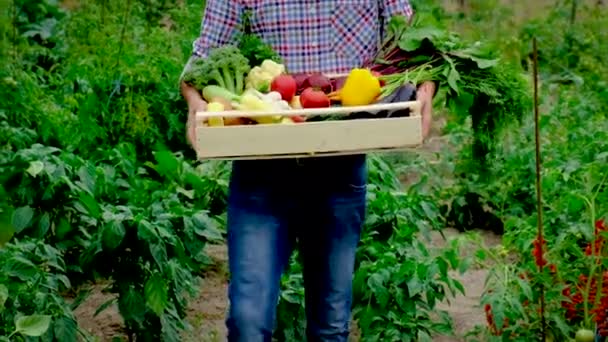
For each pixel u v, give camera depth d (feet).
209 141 11.64
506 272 15.57
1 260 14.56
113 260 15.43
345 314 13.28
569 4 46.65
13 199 15.84
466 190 24.90
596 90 35.68
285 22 12.98
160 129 26.50
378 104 11.88
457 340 18.33
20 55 29.12
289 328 16.25
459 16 46.32
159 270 14.97
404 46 13.08
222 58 12.67
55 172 15.81
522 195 24.59
